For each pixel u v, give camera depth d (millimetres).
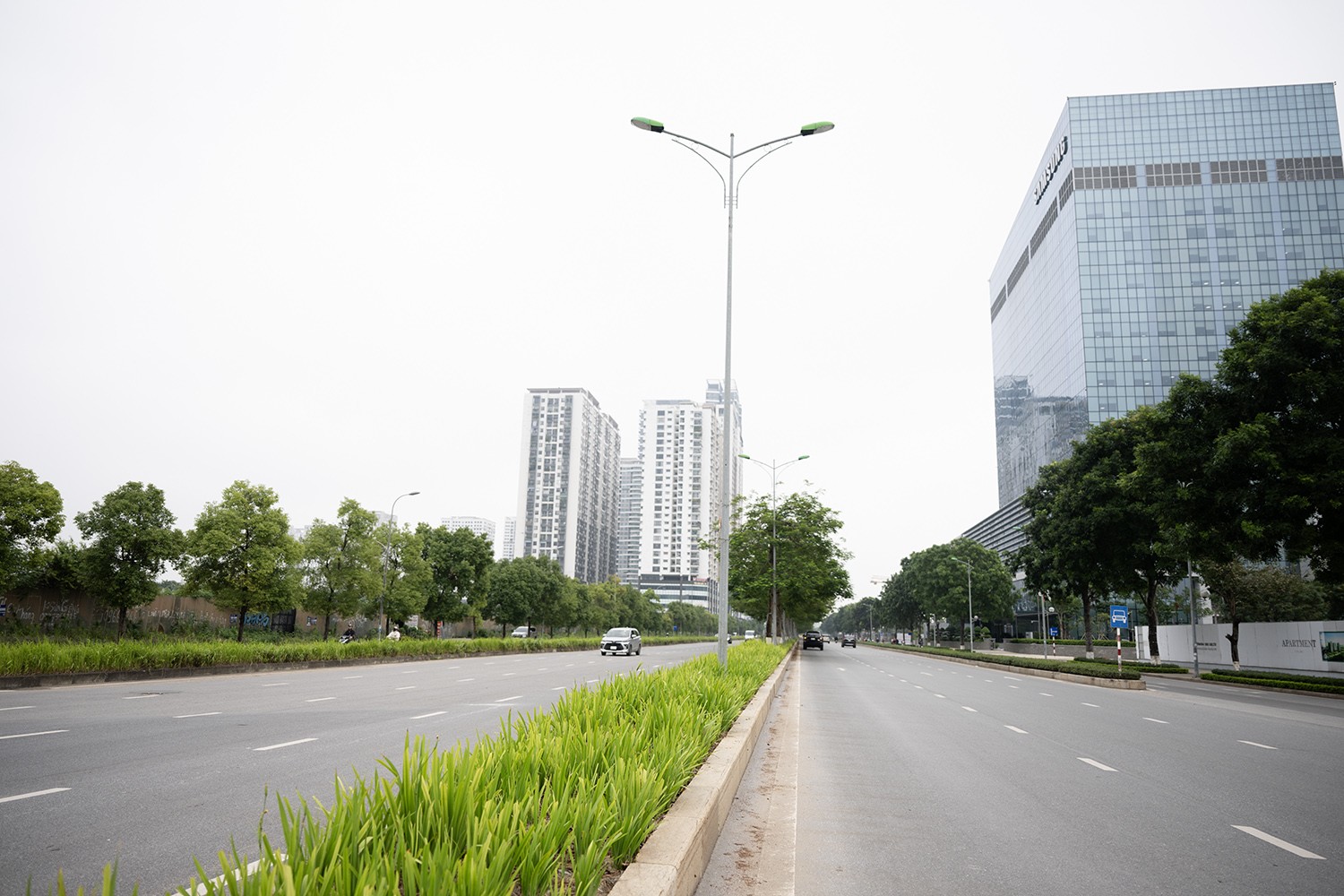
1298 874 5824
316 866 2975
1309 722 17406
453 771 3854
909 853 6312
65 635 37062
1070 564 43406
